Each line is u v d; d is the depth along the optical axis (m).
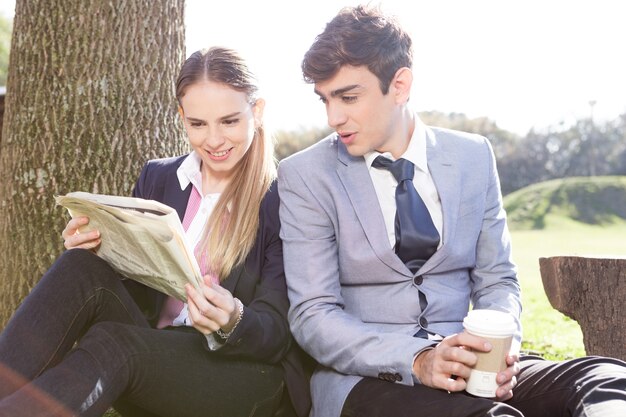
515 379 2.10
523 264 11.62
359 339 2.21
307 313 2.34
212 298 2.13
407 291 2.38
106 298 2.21
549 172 36.31
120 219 2.04
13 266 3.67
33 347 2.02
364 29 2.25
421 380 2.10
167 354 2.14
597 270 3.00
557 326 5.66
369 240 2.36
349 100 2.27
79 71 3.58
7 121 3.76
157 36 3.70
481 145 2.55
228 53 2.49
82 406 1.90
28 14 3.65
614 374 1.97
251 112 2.52
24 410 1.82
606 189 25.12
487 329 1.99
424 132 2.49
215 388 2.24
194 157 2.66
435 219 2.44
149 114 3.67
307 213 2.45
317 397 2.35
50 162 3.60
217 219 2.52
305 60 2.30
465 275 2.53
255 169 2.56
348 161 2.45
